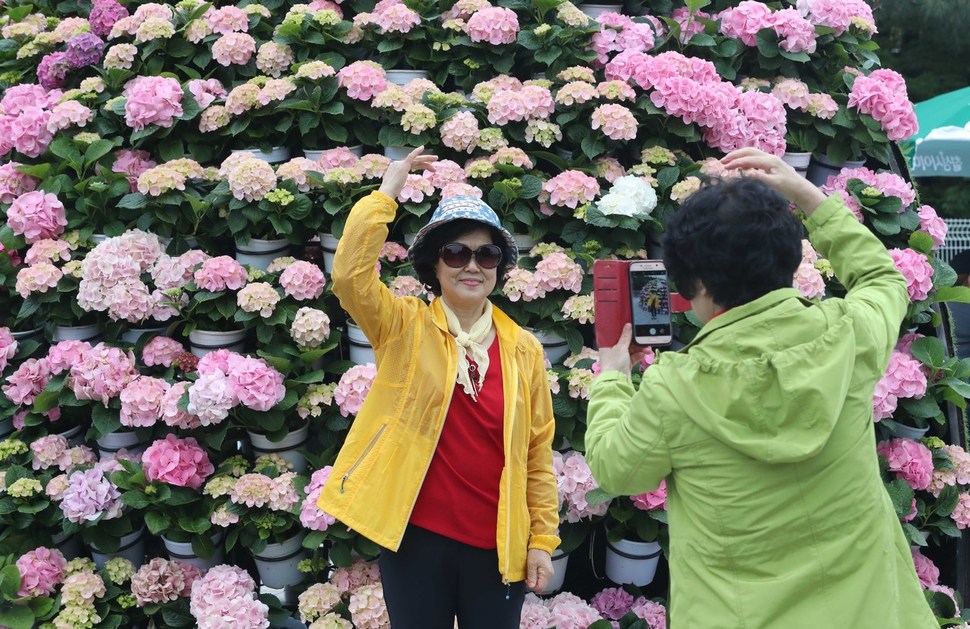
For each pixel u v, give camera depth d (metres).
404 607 2.10
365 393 2.88
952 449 3.19
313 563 2.89
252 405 2.80
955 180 11.05
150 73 3.68
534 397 2.24
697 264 1.45
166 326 3.26
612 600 3.00
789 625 1.40
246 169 3.08
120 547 3.02
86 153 3.39
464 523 2.08
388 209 2.05
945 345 3.33
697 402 1.44
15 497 2.90
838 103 3.65
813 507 1.41
